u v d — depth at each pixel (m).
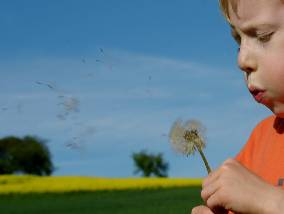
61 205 9.36
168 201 8.91
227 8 0.71
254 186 0.66
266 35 0.67
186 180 12.76
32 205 9.50
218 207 0.69
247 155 0.86
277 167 0.79
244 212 0.66
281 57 0.67
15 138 27.86
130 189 11.76
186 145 0.79
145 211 8.02
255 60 0.69
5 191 11.20
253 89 0.70
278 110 0.70
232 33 0.73
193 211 0.74
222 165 0.69
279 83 0.68
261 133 0.86
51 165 28.02
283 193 0.64
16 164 27.42
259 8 0.68
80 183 12.38
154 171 23.28
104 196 10.61
